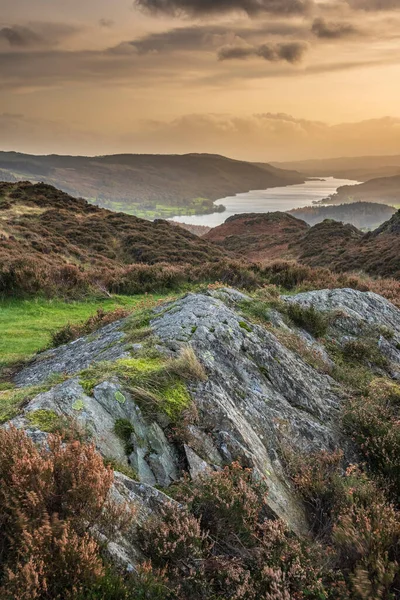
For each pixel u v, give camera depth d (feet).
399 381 30.30
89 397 16.28
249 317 29.94
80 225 174.09
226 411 17.67
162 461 15.12
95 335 30.07
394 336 36.60
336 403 24.08
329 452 19.56
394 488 17.65
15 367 29.84
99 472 10.64
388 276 107.65
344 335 34.83
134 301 59.47
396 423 21.27
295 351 28.02
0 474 10.11
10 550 9.16
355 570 11.42
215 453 16.14
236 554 12.06
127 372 18.26
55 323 45.03
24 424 14.23
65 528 9.34
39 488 9.91
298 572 11.34
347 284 58.95
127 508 11.92
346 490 15.58
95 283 64.08
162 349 21.52
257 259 196.75
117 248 155.02
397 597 11.10
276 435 19.25
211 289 34.58
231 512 12.57
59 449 11.14
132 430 15.66
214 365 21.15
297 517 15.21
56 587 8.82
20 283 54.80
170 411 16.79
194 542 11.32
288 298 39.86
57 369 25.31
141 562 10.89
